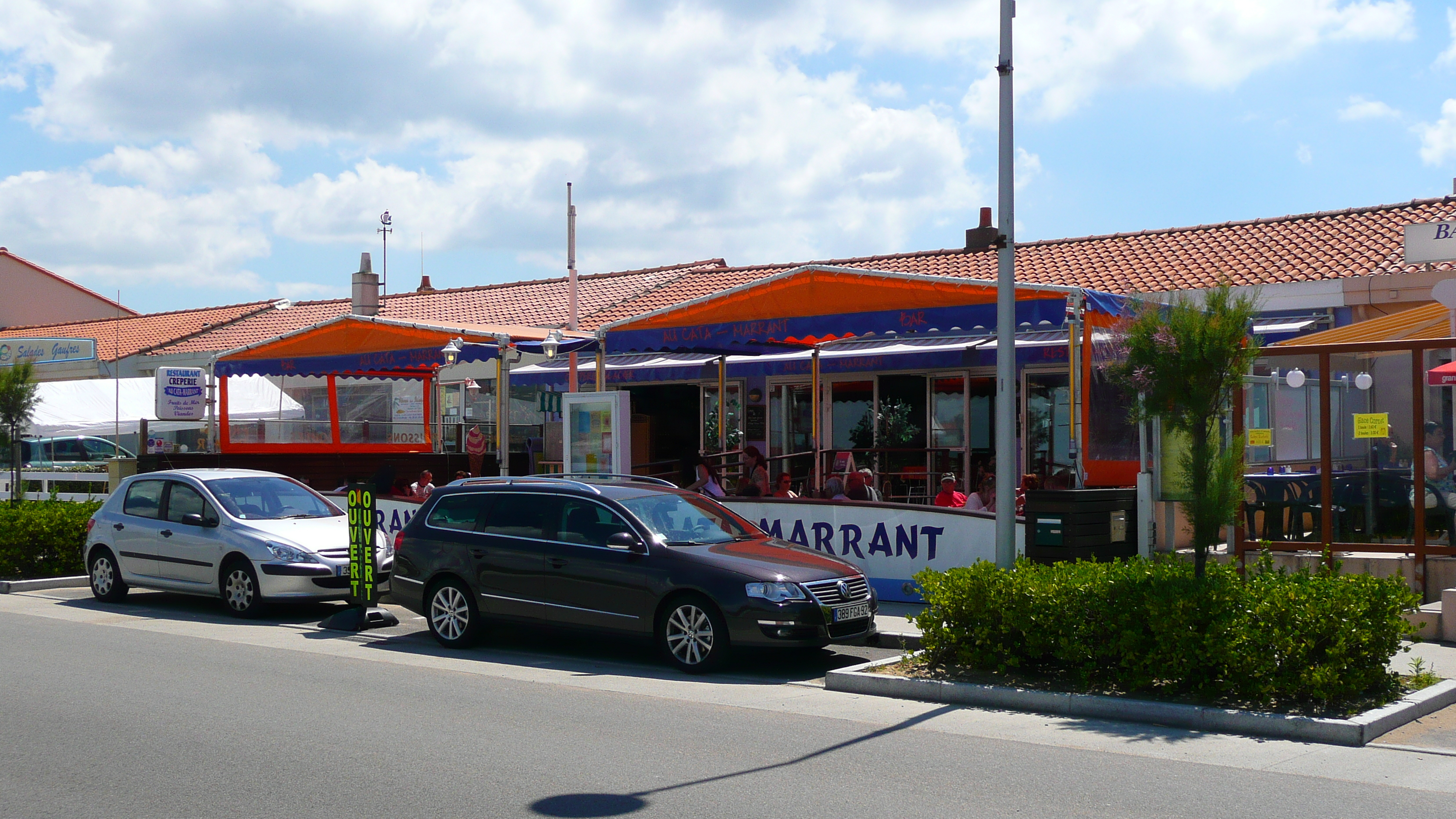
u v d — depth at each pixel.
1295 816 5.87
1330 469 12.09
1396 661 9.55
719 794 6.31
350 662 10.80
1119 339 9.27
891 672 9.53
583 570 10.91
